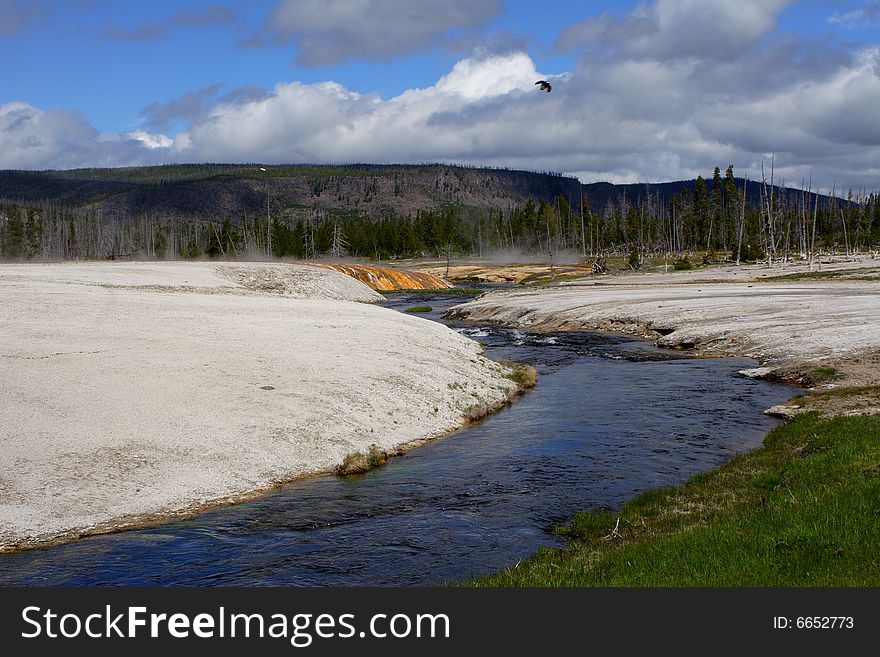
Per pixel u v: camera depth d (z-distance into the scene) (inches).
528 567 502.3
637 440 898.7
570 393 1218.6
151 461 711.7
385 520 631.2
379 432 899.4
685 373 1369.3
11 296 1407.5
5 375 858.8
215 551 559.5
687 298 2378.2
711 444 871.7
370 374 1068.5
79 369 921.5
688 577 430.6
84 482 656.4
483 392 1159.6
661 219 6924.2
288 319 1449.3
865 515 475.5
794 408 1001.5
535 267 5777.6
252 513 649.6
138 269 2428.6
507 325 2364.7
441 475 770.8
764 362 1405.0
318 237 7239.2
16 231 5974.4
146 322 1269.7
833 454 661.3
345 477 766.5
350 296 3154.5
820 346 1396.4
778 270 3683.6
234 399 889.5
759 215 6072.8
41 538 576.1
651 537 545.6
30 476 647.1
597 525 595.2
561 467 791.1
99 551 558.3
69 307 1341.0
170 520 627.8
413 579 503.5
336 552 557.3
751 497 614.9
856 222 6018.7
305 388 965.2
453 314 2775.6
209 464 730.8
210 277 2492.6
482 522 624.7
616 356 1621.6
